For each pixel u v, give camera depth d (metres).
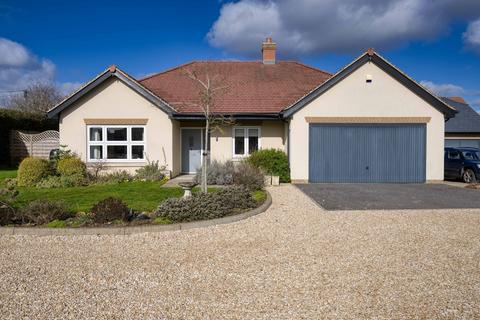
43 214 8.23
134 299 4.48
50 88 45.78
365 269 5.49
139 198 11.04
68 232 7.53
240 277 5.18
